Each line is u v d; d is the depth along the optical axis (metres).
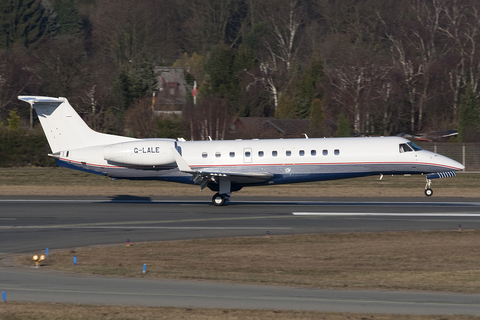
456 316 41.28
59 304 43.56
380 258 61.59
